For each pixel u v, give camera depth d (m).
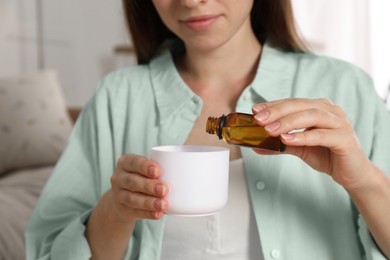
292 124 0.48
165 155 0.47
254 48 0.72
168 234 0.64
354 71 0.69
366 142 0.64
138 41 0.81
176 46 0.81
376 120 0.66
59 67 2.25
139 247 0.66
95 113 0.74
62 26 2.25
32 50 2.09
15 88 1.57
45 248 0.67
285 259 0.60
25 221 1.07
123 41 2.57
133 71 0.78
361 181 0.52
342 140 0.49
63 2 2.25
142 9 0.80
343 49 2.39
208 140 0.67
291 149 0.54
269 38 0.74
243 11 0.63
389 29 2.28
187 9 0.61
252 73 0.71
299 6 2.43
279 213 0.62
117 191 0.50
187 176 0.47
